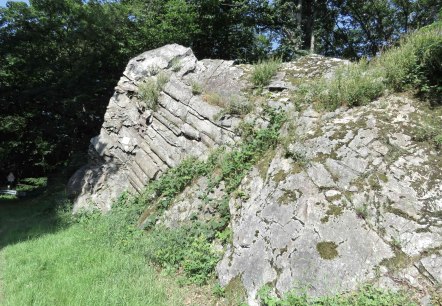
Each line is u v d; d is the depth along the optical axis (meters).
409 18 22.20
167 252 6.53
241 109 8.76
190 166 8.58
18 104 19.11
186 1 17.91
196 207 7.38
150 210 8.39
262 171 6.61
